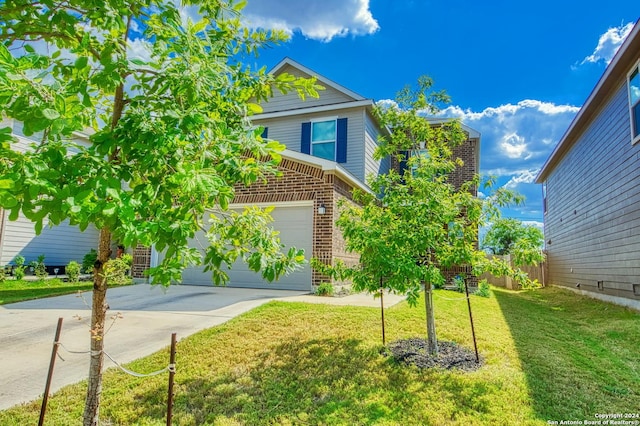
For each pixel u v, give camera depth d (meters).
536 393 3.85
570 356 5.17
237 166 2.40
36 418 3.26
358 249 4.94
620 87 9.55
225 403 3.61
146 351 4.88
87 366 4.41
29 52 2.24
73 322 6.18
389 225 4.91
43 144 1.75
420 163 5.55
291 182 10.16
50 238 14.03
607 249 10.62
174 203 2.32
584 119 12.22
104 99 2.71
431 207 4.81
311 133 14.04
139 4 2.23
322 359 4.66
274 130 14.61
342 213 5.36
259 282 10.15
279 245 2.70
